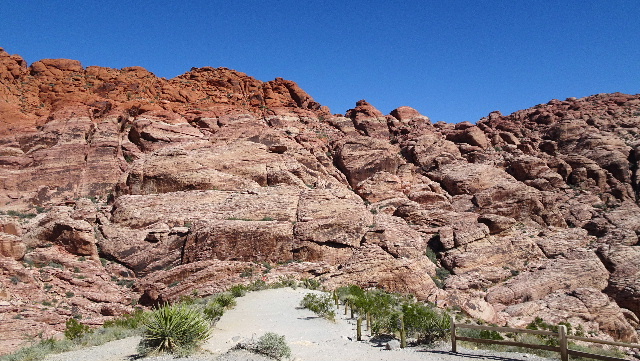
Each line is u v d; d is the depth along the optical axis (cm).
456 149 6450
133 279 4028
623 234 4709
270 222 4228
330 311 2300
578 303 3934
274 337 1312
